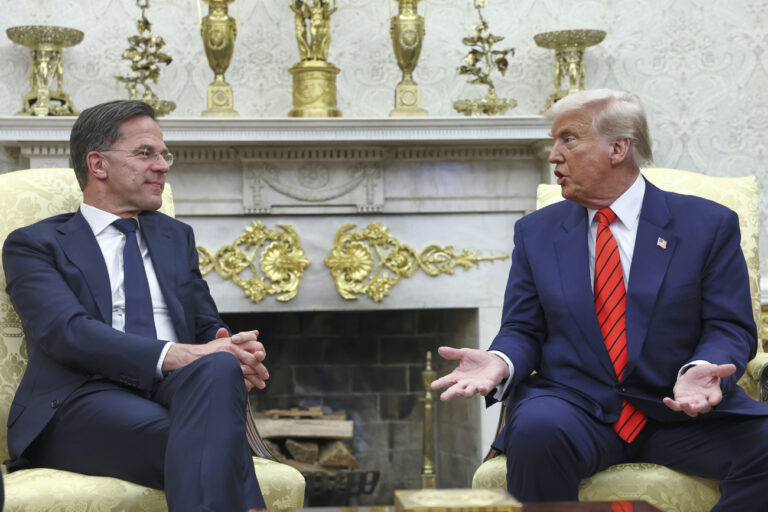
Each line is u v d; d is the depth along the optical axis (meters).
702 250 2.04
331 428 3.59
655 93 3.70
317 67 3.40
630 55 3.70
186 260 2.32
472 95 3.68
